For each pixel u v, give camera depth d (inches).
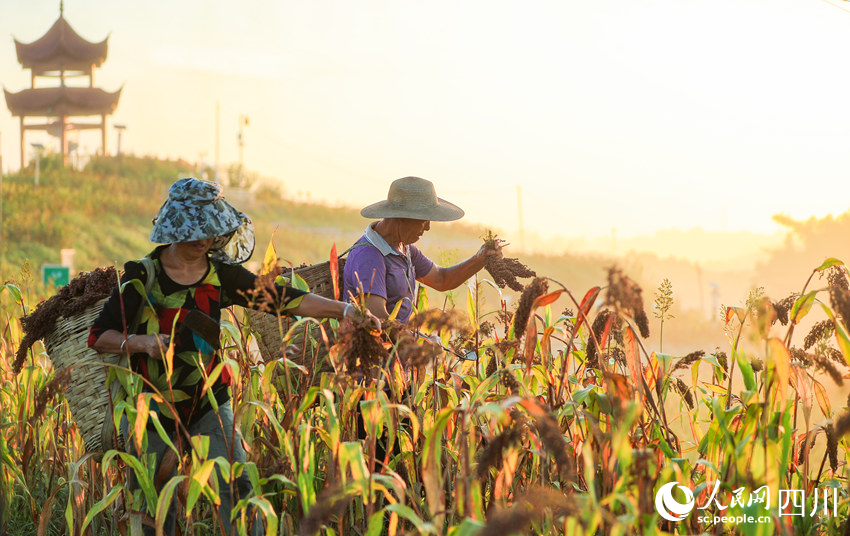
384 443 144.6
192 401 127.0
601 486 112.7
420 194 170.7
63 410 166.4
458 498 93.9
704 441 113.1
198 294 129.0
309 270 172.2
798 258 1774.1
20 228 1519.4
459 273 178.9
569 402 111.0
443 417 91.1
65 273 545.3
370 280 162.7
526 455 126.5
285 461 110.7
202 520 142.3
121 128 2893.7
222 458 107.7
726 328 130.1
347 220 2706.7
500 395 112.3
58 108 2935.5
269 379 125.0
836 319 100.3
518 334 106.0
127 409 113.6
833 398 119.7
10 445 165.8
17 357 138.8
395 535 99.7
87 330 131.7
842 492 119.9
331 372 145.4
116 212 2005.4
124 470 135.8
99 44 3065.9
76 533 135.3
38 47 3053.6
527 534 102.4
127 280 125.1
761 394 107.0
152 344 121.2
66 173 2313.0
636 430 115.7
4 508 146.9
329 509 82.6
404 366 142.4
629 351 111.7
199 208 125.5
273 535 102.2
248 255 138.5
